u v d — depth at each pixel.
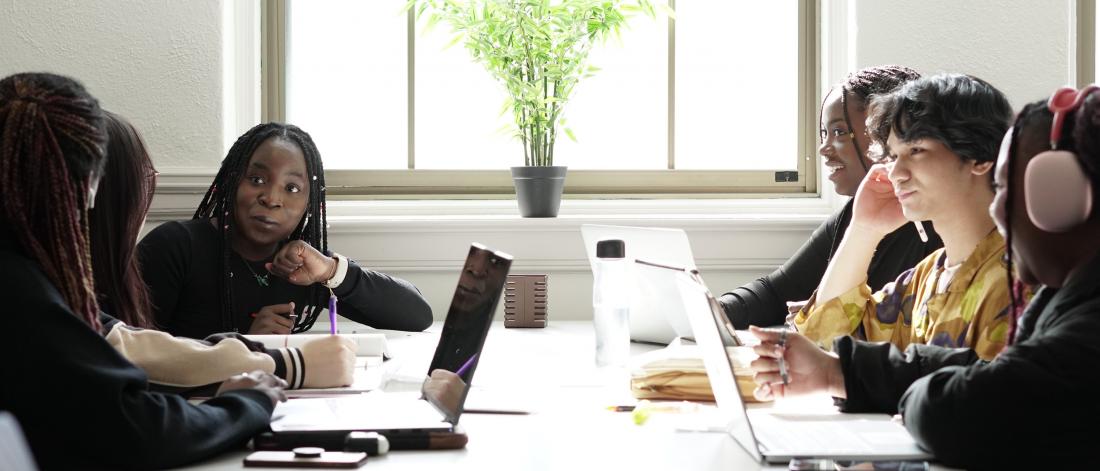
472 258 1.60
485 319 1.39
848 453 1.25
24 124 1.31
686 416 1.52
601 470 1.21
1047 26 3.14
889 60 3.15
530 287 2.76
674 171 3.38
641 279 2.16
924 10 3.14
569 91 3.11
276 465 1.23
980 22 3.14
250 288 2.48
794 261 2.71
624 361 2.00
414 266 3.11
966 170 1.63
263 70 3.27
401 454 1.30
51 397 1.21
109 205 1.88
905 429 1.38
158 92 3.03
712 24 3.38
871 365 1.53
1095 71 3.13
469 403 1.62
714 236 3.16
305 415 1.45
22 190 1.31
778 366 1.56
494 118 3.36
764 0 3.38
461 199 3.35
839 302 1.98
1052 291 1.26
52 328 1.24
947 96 1.63
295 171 2.47
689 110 3.39
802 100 3.38
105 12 3.01
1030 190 1.18
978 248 1.64
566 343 2.40
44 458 1.22
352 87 3.33
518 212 3.28
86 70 3.01
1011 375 1.16
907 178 1.67
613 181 3.37
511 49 3.06
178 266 2.40
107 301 1.90
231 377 1.55
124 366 1.26
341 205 3.22
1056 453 1.16
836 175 2.57
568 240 3.13
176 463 1.24
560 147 3.37
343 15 3.31
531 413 1.56
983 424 1.17
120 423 1.21
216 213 2.46
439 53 3.34
